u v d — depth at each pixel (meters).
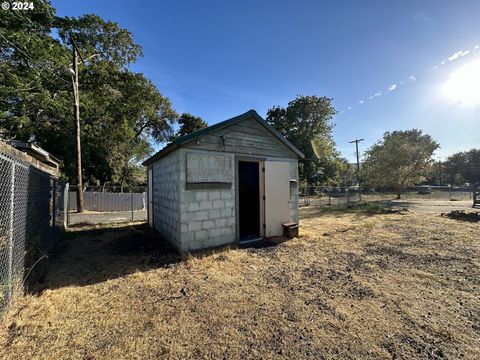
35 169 3.82
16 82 11.30
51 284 3.25
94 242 5.82
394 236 6.29
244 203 7.84
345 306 2.69
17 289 2.76
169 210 5.71
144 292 3.03
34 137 14.70
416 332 2.21
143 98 22.00
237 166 5.73
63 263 4.18
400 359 1.86
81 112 14.98
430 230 6.96
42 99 12.08
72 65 12.41
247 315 2.49
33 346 1.94
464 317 2.46
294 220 7.03
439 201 18.03
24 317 2.36
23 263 3.06
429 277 3.55
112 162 19.23
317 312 2.56
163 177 6.34
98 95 17.38
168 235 5.77
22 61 12.43
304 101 29.69
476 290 3.10
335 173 30.84
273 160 6.50
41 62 12.35
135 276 3.57
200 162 5.10
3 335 2.07
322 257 4.57
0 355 1.82
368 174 22.14
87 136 16.78
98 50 17.00
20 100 12.16
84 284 3.27
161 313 2.51
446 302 2.79
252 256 4.62
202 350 1.95
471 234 6.39
